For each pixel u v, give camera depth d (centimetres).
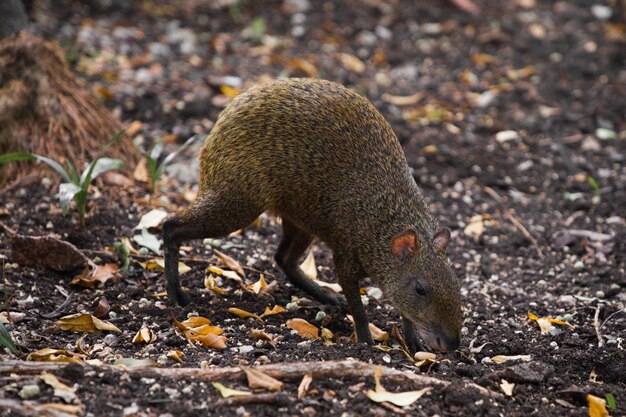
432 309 626
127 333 627
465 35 1412
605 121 1152
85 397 503
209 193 664
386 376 549
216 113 1090
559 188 1002
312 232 679
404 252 639
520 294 766
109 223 791
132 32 1302
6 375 514
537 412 546
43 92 878
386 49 1362
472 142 1095
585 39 1398
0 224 764
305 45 1347
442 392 547
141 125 1037
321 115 661
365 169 657
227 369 539
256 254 793
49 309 658
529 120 1151
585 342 669
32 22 1242
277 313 689
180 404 503
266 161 658
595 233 888
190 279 728
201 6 1445
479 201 961
